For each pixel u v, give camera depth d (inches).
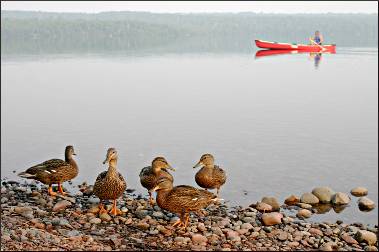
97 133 1080.2
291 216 590.2
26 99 1568.7
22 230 426.6
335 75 2202.3
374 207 636.7
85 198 587.8
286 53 3627.0
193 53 3934.5
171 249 427.5
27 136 1039.0
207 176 597.6
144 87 1876.2
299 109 1403.8
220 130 1111.6
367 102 1514.5
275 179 754.2
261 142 1007.0
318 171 805.2
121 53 3988.7
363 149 944.9
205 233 470.3
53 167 575.2
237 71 2420.0
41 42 5433.1
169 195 473.7
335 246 464.1
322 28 6441.9
